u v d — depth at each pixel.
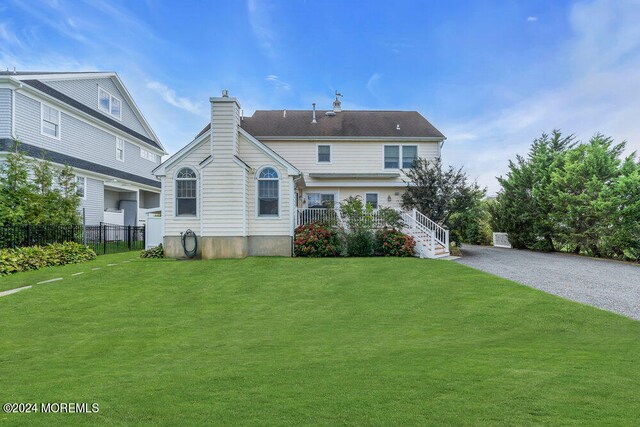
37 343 6.27
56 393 4.11
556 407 3.58
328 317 7.89
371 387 4.14
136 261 14.41
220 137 15.25
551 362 4.97
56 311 8.15
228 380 4.43
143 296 9.48
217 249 15.08
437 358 5.22
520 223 21.77
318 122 25.06
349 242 16.33
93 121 23.17
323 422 3.33
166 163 15.67
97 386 4.32
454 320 7.57
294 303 8.96
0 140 16.66
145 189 29.23
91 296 9.40
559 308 8.09
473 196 18.92
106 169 24.20
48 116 19.55
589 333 6.70
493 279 11.02
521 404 3.65
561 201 18.84
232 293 9.84
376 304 8.81
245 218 15.32
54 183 18.41
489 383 4.20
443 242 18.06
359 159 23.47
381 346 5.97
